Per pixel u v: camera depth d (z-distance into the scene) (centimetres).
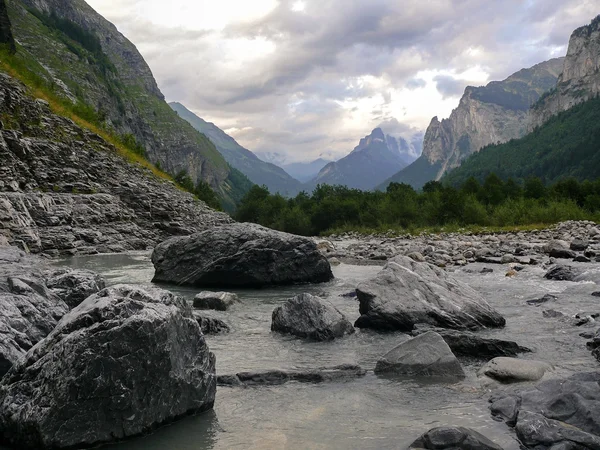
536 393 588
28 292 789
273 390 679
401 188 8475
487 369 717
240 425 562
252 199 10050
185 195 5159
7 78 4178
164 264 1789
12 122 3712
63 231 2902
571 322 1054
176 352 587
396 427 546
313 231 7775
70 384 503
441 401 625
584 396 554
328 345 924
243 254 1673
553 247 2473
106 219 3450
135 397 534
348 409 605
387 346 916
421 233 5266
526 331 994
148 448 506
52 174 3541
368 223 7056
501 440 502
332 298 1432
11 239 2317
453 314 1039
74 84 15000
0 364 602
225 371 758
